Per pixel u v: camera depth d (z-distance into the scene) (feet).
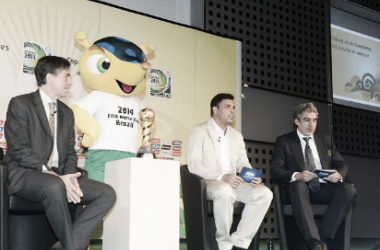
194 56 15.07
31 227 9.51
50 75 9.43
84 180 9.20
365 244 19.75
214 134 11.82
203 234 10.27
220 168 11.66
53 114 9.57
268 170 16.93
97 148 11.11
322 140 13.03
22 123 8.97
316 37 19.16
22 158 8.69
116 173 9.80
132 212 9.18
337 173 11.55
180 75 14.69
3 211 7.88
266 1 17.83
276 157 12.53
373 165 20.49
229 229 10.62
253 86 16.83
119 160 9.73
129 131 11.45
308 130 12.67
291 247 11.73
